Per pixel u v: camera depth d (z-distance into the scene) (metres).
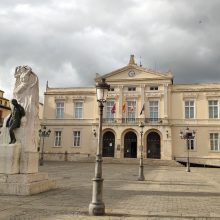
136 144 46.50
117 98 47.94
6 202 9.84
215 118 44.31
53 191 12.93
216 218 8.41
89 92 49.59
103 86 9.54
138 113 46.88
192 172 29.97
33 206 9.40
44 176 13.23
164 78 46.25
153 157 45.47
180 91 46.00
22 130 12.35
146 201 11.11
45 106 51.06
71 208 9.34
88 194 12.45
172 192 13.98
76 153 48.38
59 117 50.47
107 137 48.00
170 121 45.56
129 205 10.16
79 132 49.22
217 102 44.66
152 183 17.95
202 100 45.19
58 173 23.72
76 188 14.46
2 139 12.32
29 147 12.34
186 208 9.83
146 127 45.38
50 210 8.95
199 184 18.00
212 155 43.59
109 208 9.52
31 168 12.38
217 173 29.06
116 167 35.00
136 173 25.86
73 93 50.22
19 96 12.93
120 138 46.19
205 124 44.47
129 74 48.00
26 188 11.29
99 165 8.83
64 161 46.59
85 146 48.41
